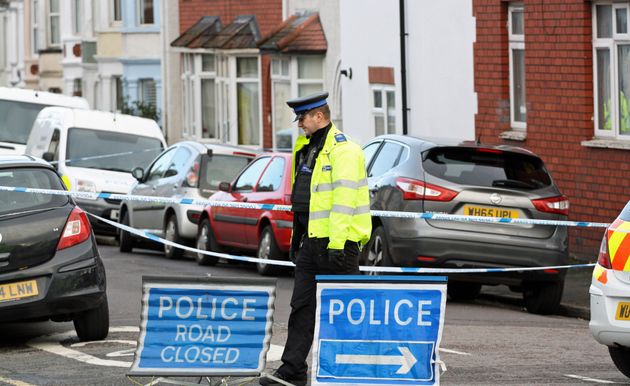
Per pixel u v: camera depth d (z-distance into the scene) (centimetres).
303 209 2308
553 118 4991
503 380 2392
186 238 4991
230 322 2112
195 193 4988
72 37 12356
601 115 4828
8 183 2839
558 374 2472
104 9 10925
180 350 2098
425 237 3434
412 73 5944
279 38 7894
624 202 4634
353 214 2259
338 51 7588
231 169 5081
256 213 4388
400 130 6053
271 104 8481
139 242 5697
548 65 4997
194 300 2109
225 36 8931
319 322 2092
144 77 10531
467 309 3628
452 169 3500
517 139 5206
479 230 3456
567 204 3544
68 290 2781
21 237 2756
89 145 6003
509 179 3516
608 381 2400
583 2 4794
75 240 2819
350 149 2248
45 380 2392
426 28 5806
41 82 13425
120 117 6156
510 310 3669
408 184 3466
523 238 3472
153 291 2103
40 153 6144
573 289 3950
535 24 5047
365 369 2088
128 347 2794
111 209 5906
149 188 5331
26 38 14162
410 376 2086
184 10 9744
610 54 4731
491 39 5338
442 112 5719
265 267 4309
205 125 9694
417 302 2094
